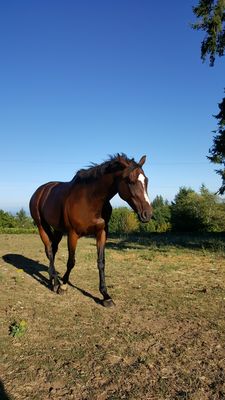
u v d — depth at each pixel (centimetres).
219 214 3344
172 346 400
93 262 917
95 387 315
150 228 3111
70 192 562
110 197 534
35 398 297
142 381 325
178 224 2517
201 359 369
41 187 707
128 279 720
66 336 425
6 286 660
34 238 1630
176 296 596
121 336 427
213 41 1212
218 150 1602
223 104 1543
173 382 324
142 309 528
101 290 554
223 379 329
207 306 543
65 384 320
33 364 354
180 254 1051
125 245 1297
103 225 550
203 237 1705
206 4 1186
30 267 849
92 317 492
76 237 570
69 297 592
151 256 1005
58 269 825
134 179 471
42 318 487
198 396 301
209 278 734
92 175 529
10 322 470
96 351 385
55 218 607
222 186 1720
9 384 317
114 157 509
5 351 382
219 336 429
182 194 3578
